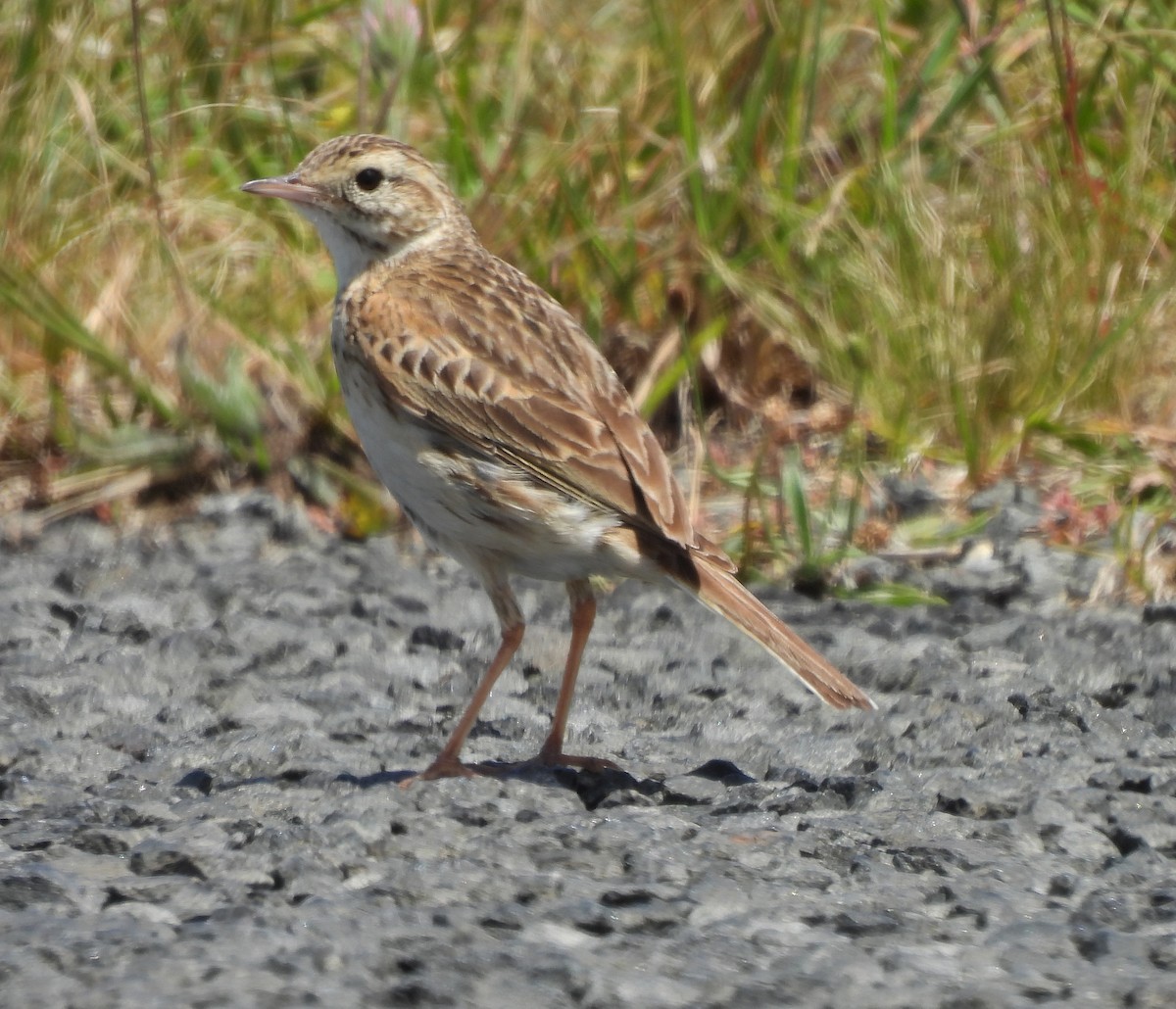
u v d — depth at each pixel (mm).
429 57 16891
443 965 6562
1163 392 14203
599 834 7816
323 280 15414
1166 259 14734
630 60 16547
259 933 6816
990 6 16438
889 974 6629
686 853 7648
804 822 8109
